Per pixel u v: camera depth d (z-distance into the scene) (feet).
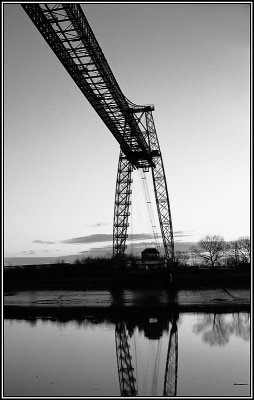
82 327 73.92
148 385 38.75
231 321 75.15
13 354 54.65
